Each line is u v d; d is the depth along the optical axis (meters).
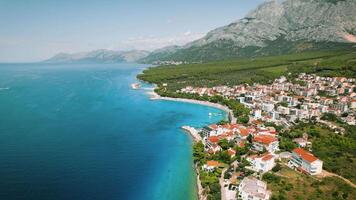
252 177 139.88
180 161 171.75
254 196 119.06
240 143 182.38
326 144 175.88
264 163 146.50
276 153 169.62
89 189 136.62
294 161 155.75
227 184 136.25
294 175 142.75
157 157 177.25
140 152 184.62
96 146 192.88
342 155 161.75
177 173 155.88
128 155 179.25
